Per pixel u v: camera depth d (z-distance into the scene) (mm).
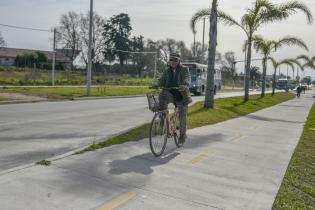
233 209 4703
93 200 4629
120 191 5012
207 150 8211
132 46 96250
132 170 6047
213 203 4855
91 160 6441
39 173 5477
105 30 91000
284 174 6523
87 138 8914
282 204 4992
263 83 41344
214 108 18578
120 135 8984
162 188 5270
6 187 4820
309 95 66125
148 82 61375
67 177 5398
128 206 4531
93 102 22172
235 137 10477
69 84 44375
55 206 4359
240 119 16094
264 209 4762
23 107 16750
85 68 83938
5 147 7527
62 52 92125
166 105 7418
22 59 80562
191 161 7016
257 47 38844
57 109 16344
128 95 30297
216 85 45031
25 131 9641
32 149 7422
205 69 40281
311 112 24062
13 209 4188
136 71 94500
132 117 14258
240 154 8055
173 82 7555
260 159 7676
